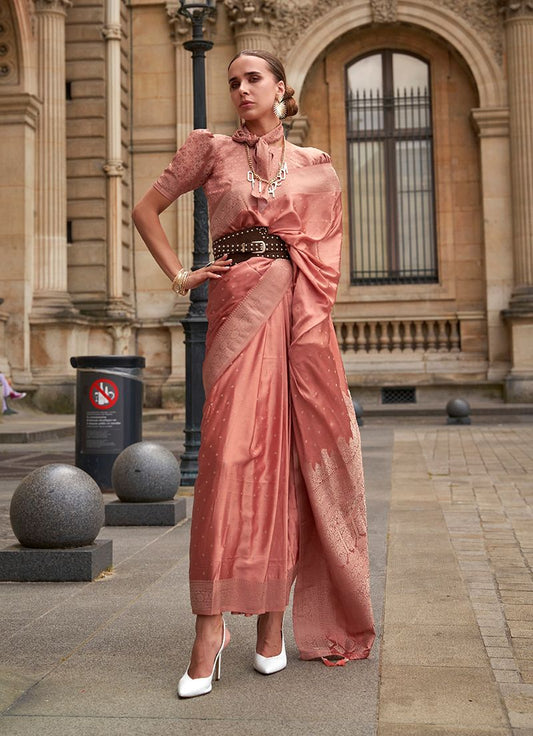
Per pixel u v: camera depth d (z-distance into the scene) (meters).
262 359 3.29
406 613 4.18
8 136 20.53
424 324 24.41
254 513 3.19
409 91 25.08
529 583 4.88
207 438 3.22
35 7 21.22
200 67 9.12
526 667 3.45
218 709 2.99
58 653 3.65
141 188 24.08
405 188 25.06
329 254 3.45
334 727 2.82
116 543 6.22
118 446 9.00
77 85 22.84
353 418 3.41
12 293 20.50
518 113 23.41
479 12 23.86
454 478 9.57
